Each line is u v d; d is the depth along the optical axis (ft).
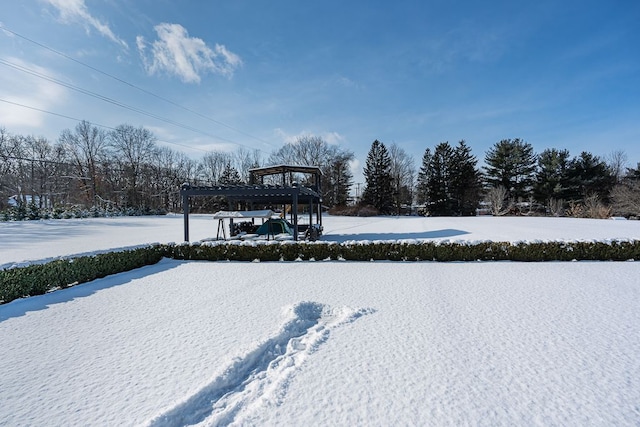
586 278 21.83
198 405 8.71
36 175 118.32
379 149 134.92
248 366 10.85
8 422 7.92
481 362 10.56
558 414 7.94
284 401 8.64
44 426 7.77
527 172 123.95
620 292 18.48
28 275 19.10
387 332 13.15
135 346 12.09
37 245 43.27
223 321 14.61
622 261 27.45
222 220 48.88
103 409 8.39
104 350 11.78
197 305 17.04
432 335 12.78
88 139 123.13
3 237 53.31
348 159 157.38
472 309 15.83
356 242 30.27
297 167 51.31
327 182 148.97
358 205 133.80
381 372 10.03
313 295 18.66
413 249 29.09
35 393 9.15
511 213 113.91
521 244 28.22
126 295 19.13
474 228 60.85
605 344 11.79
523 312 15.31
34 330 13.75
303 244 30.32
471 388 9.07
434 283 21.07
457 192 130.52
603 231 50.49
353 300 17.58
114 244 44.32
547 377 9.61
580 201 107.34
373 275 23.68
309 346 11.92
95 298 18.54
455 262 28.30
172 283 22.08
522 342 12.03
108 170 127.95
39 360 11.07
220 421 7.95
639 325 13.55
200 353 11.45
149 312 15.97
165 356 11.25
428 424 7.64
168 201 146.41
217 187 39.50
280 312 15.76
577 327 13.41
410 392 8.94
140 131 135.33
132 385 9.48
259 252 30.60
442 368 10.21
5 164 107.86
